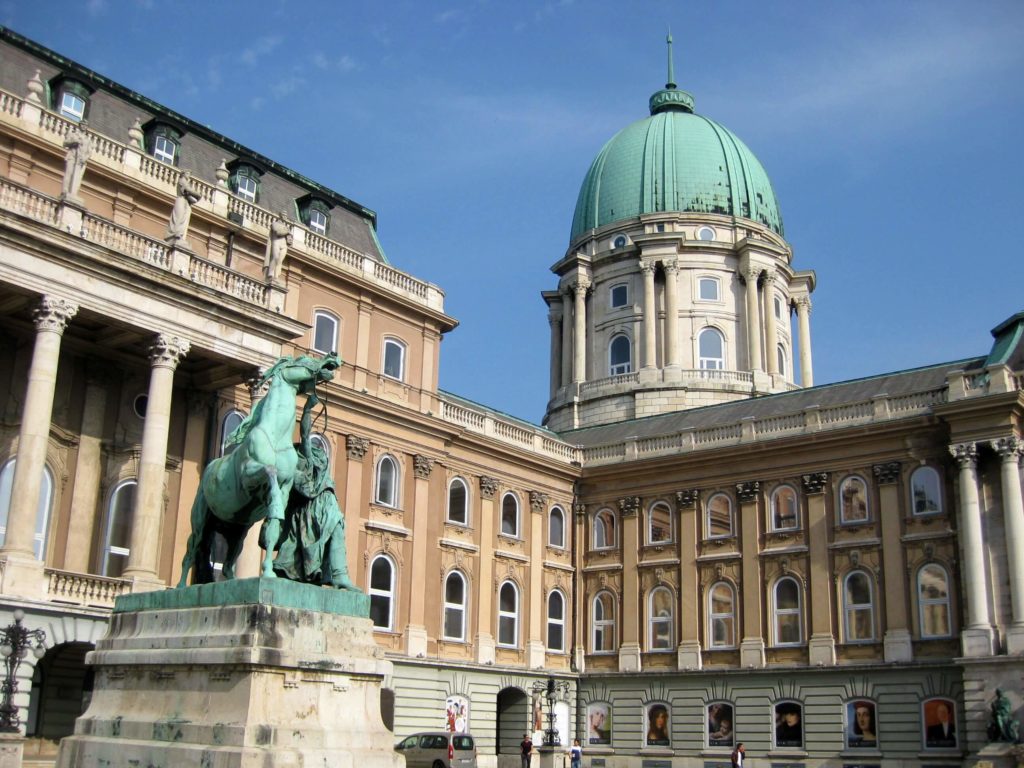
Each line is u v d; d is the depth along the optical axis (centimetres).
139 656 1435
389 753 1391
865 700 4438
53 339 3011
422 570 4603
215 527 1598
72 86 3828
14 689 2698
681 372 6856
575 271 7462
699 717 4847
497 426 5247
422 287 4953
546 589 5278
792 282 7656
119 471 3531
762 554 4872
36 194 3070
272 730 1277
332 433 4356
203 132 4325
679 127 7825
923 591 4406
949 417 4372
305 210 4653
